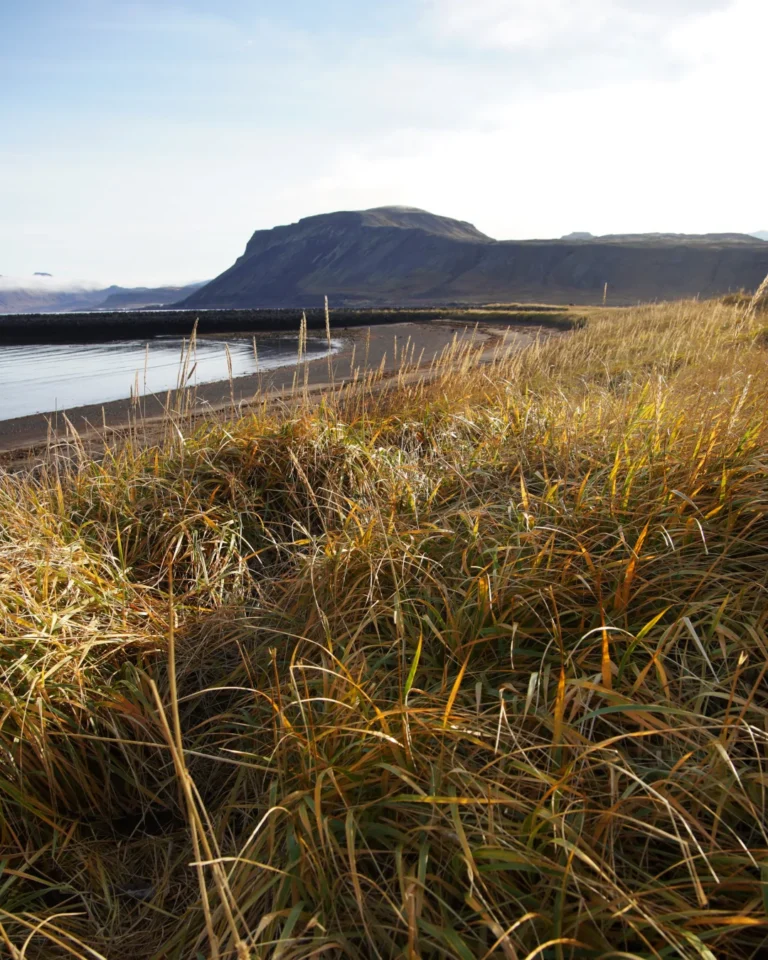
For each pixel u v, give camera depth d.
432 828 1.43
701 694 1.71
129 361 23.08
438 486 3.42
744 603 2.18
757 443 3.01
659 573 2.33
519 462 3.43
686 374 5.61
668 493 2.71
